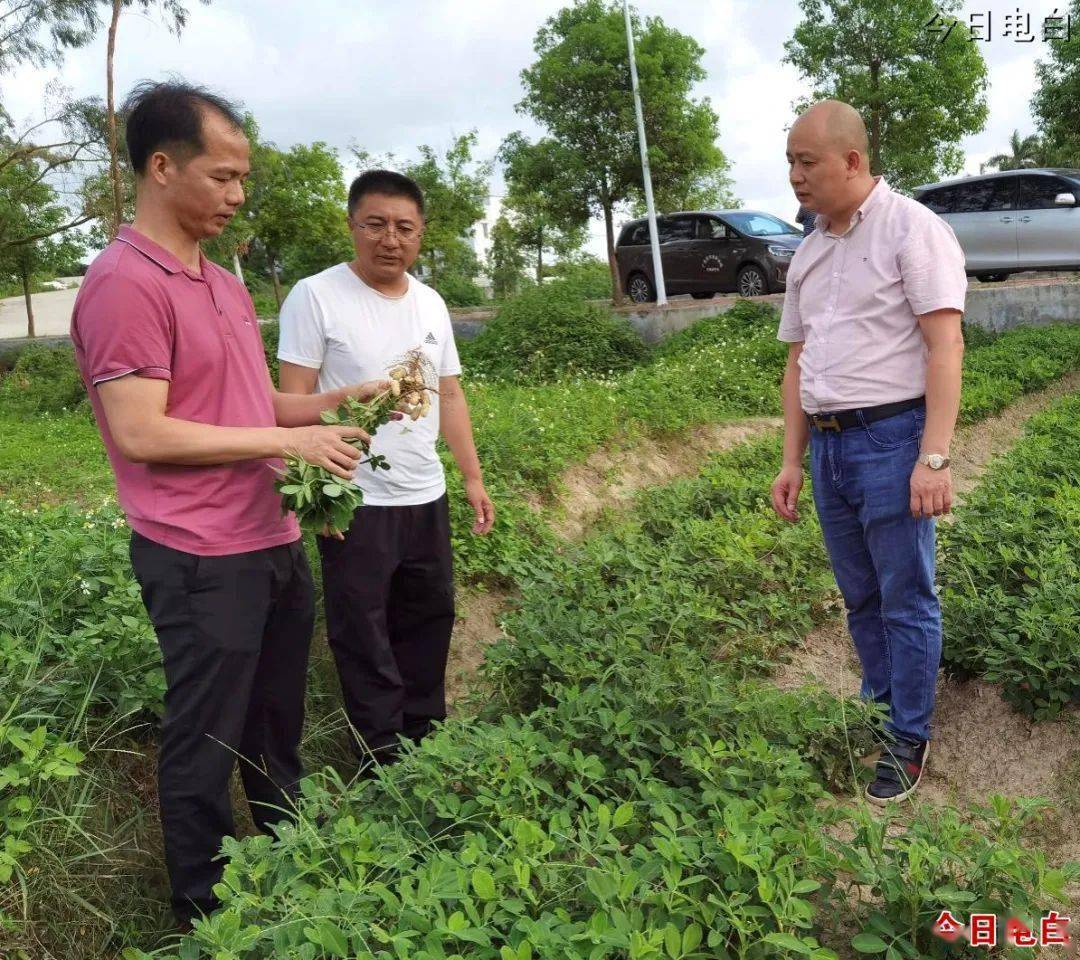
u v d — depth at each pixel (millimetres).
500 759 2830
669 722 3357
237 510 2791
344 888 2293
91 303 2582
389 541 3480
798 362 3941
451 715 4320
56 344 26094
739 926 2244
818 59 18953
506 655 3928
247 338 2924
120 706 3324
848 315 3531
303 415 3191
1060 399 10547
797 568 5445
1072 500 5730
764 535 5738
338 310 3412
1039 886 2502
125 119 2670
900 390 3482
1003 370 11375
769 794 2797
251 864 2533
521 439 7223
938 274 3332
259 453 2701
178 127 2598
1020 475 6688
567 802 2830
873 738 3754
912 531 3541
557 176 19750
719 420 9883
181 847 2783
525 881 2268
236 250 21094
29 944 2686
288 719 3164
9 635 3516
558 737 3256
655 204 20844
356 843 2523
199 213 2693
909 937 2510
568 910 2408
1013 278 17844
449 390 3859
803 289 3721
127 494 2762
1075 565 4688
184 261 2742
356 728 3604
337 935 2137
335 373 3473
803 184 3467
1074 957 2793
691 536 5848
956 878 2654
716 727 3373
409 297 3576
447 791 2898
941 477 3354
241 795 3535
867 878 2486
